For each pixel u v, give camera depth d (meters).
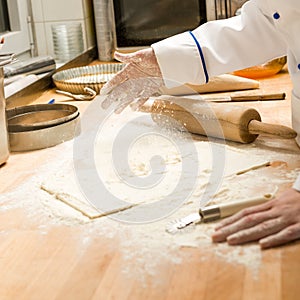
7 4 2.09
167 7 2.10
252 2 1.33
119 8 2.12
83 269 0.84
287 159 1.18
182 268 0.83
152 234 0.92
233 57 1.36
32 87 1.72
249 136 1.28
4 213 1.03
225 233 0.89
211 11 2.08
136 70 1.37
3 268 0.86
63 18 2.18
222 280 0.79
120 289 0.79
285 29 1.21
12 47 2.04
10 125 1.33
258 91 1.68
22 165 1.24
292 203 0.91
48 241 0.93
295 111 1.26
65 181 1.14
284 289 0.76
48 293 0.79
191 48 1.35
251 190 1.05
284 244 0.86
